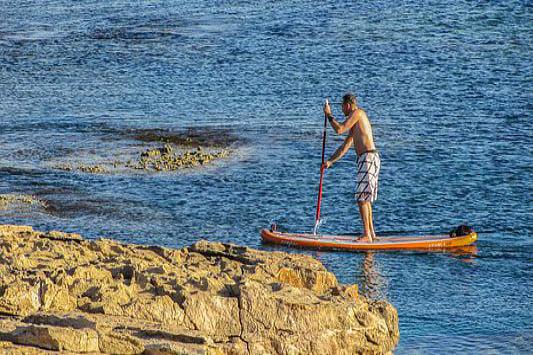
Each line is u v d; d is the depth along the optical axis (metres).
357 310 36.91
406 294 51.91
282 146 87.81
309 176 78.00
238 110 104.00
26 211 69.25
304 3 169.12
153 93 114.06
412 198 71.62
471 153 83.12
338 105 105.62
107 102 110.12
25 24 164.00
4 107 108.94
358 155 62.41
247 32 147.88
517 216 67.56
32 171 80.81
